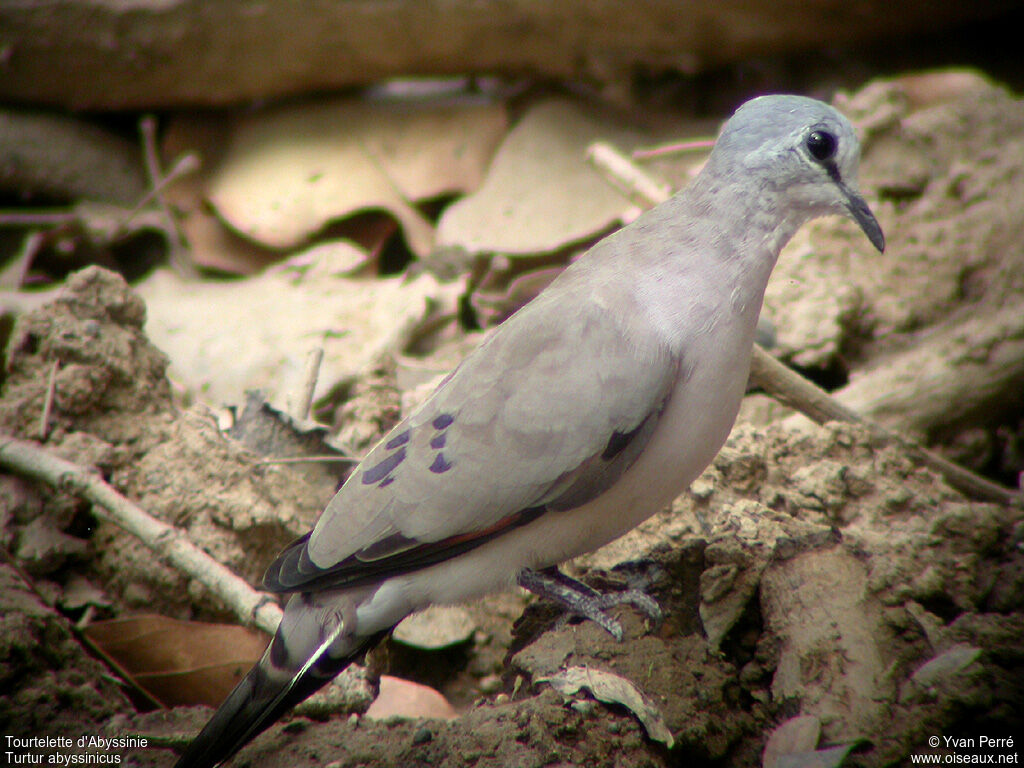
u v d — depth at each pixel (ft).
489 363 21.43
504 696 22.84
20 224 45.39
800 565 23.50
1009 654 21.38
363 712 23.50
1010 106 39.09
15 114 46.88
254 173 44.70
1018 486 32.78
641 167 42.52
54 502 26.43
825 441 27.27
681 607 24.14
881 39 46.75
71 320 28.68
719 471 26.66
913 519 25.21
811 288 34.42
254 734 20.59
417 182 43.34
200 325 37.29
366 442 29.84
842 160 21.04
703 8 44.29
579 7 43.86
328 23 43.86
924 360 33.22
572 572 25.89
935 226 36.19
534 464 20.70
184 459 27.68
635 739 20.68
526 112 45.47
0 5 43.91
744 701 22.54
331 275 40.78
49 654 23.32
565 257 40.57
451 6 43.52
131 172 47.55
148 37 44.45
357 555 20.97
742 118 21.44
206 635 24.63
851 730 20.70
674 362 20.53
